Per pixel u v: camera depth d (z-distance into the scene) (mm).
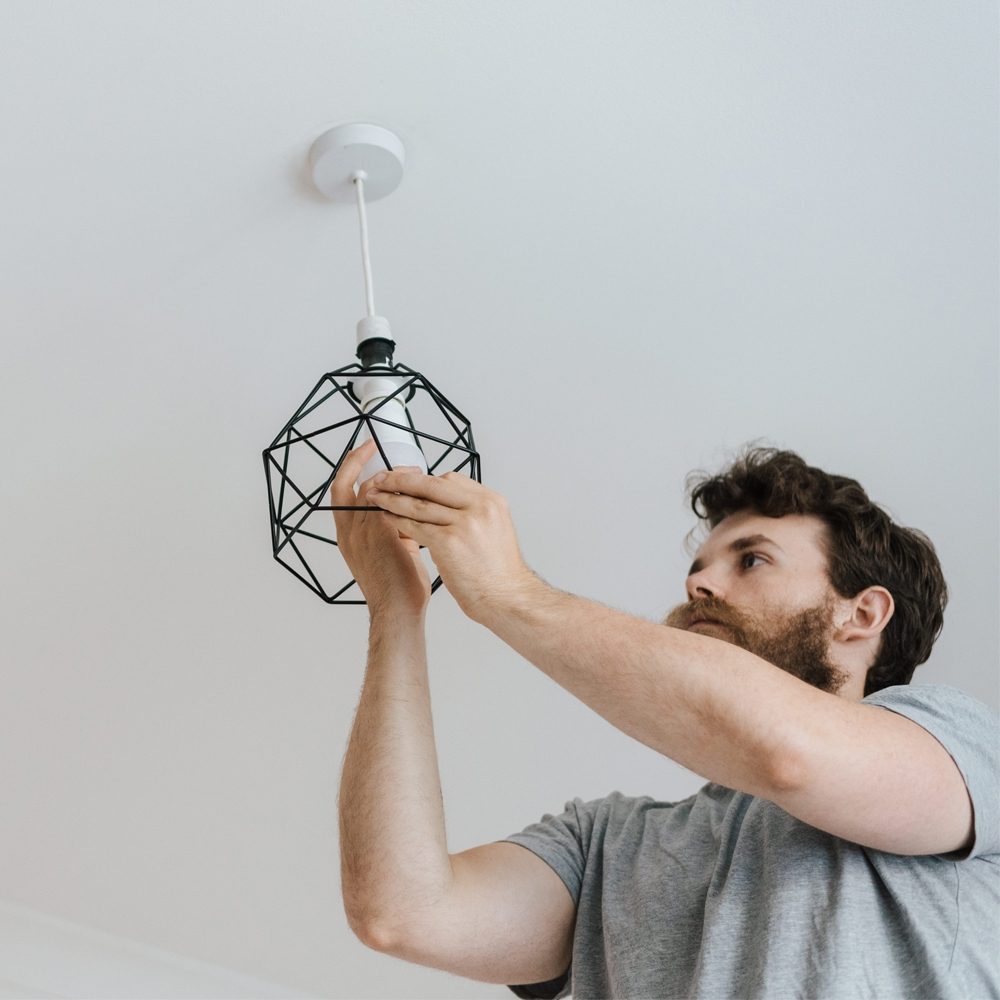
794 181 1632
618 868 1312
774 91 1521
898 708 1134
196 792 2543
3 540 2062
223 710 2402
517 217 1641
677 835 1311
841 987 1033
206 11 1372
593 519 2127
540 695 2438
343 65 1435
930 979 1042
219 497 2023
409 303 1745
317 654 2311
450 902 1257
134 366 1801
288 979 2877
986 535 2166
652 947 1188
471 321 1783
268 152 1516
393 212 1604
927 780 1062
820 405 1962
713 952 1109
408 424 1183
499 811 2658
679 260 1729
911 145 1593
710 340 1852
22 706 2361
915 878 1109
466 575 1107
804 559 1520
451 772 2588
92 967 2771
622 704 1059
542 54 1447
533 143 1548
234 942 2811
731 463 1953
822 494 1562
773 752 1011
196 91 1446
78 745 2441
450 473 1153
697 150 1582
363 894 1246
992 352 1878
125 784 2520
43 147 1496
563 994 1386
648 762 2561
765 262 1741
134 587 2164
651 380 1907
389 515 1140
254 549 2117
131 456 1942
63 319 1723
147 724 2414
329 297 1719
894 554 1557
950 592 2248
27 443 1909
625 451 2020
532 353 1844
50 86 1432
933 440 2018
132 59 1410
